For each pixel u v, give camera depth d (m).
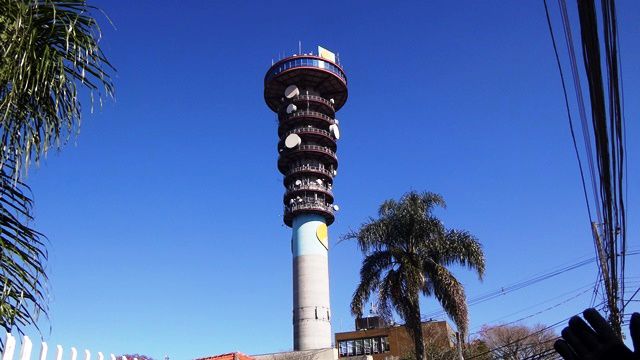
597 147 4.89
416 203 32.28
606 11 3.32
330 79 100.94
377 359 77.62
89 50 7.91
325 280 90.00
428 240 31.53
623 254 8.95
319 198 95.19
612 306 15.55
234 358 26.44
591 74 3.96
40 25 7.68
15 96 7.07
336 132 98.75
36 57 7.48
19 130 7.32
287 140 95.25
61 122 7.70
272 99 105.25
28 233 7.20
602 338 2.69
